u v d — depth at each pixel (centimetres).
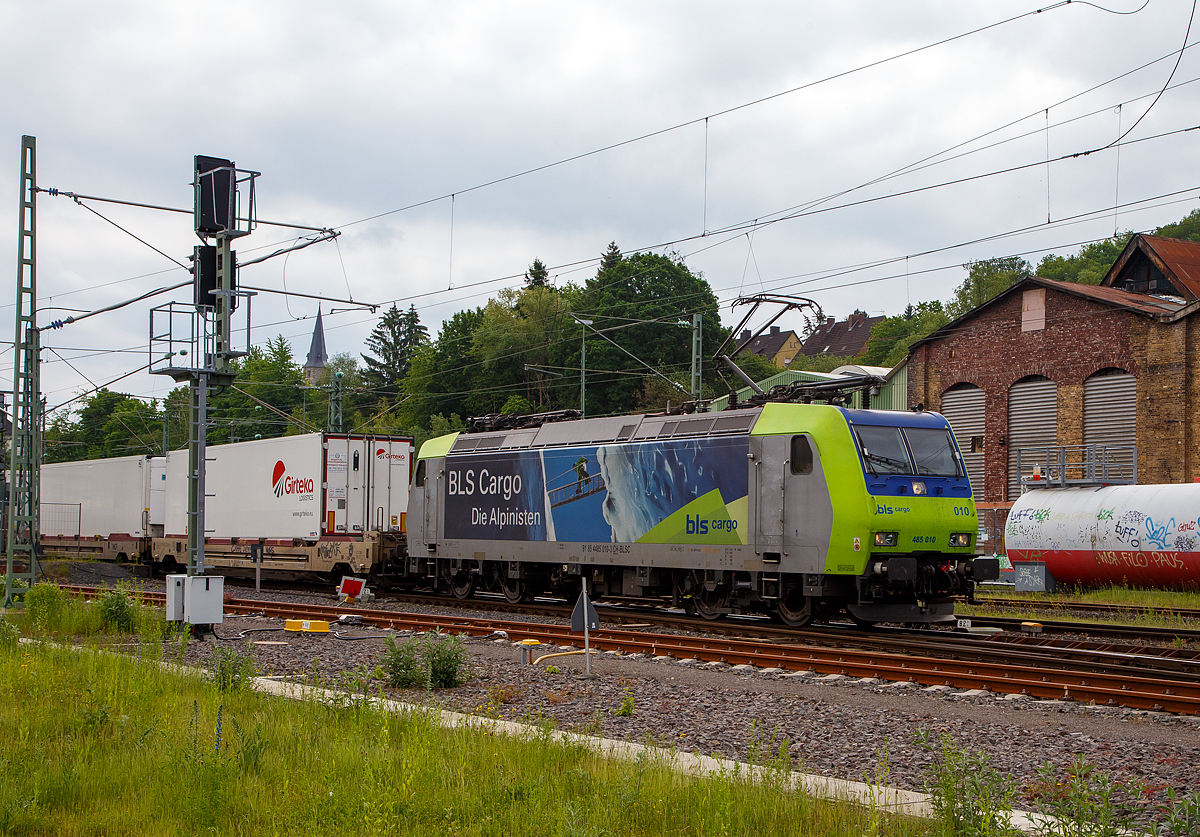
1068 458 3122
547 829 675
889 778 835
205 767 774
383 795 708
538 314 7050
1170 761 893
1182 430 2877
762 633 1769
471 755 844
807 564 1742
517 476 2334
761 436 1834
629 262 6844
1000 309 3347
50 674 1241
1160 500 2467
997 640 1659
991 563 1781
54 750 898
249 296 1861
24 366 2328
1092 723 1069
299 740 909
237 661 1268
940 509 1783
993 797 683
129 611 1847
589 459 2162
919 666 1364
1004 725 1043
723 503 1884
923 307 8925
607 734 1001
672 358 6588
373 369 9956
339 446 2752
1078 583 2678
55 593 1978
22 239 2275
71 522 4109
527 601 2392
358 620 1952
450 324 7769
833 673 1372
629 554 2059
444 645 1297
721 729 1019
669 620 1922
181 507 3366
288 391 8425
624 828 686
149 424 7400
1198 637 1720
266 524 2931
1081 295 3112
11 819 707
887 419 1800
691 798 725
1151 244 3884
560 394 6838
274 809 730
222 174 1836
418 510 2605
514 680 1312
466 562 2483
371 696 1152
